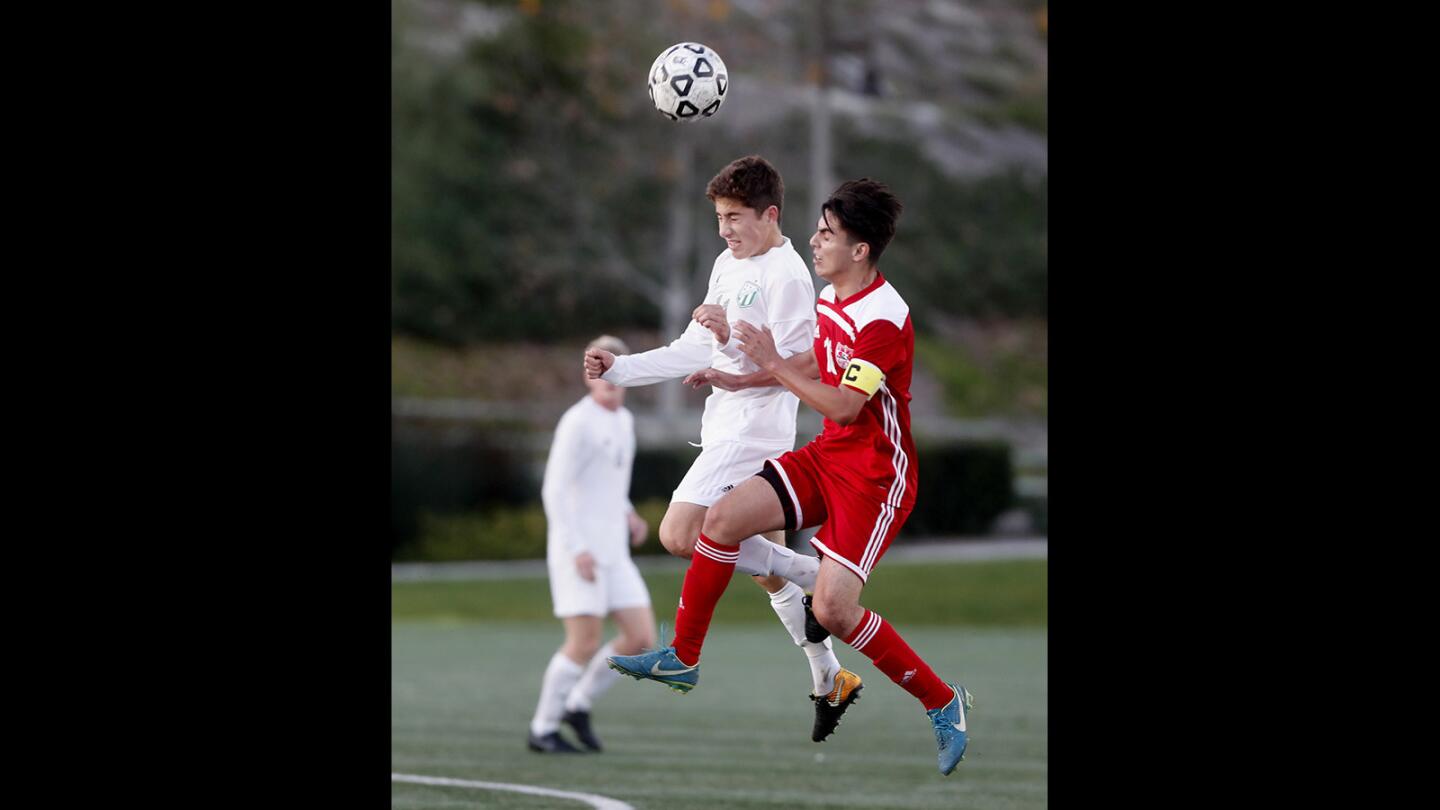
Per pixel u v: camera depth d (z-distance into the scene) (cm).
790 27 13925
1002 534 10019
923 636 6175
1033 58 16575
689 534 2441
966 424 12431
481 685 4469
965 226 14462
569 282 13200
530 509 9756
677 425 11206
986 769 3030
